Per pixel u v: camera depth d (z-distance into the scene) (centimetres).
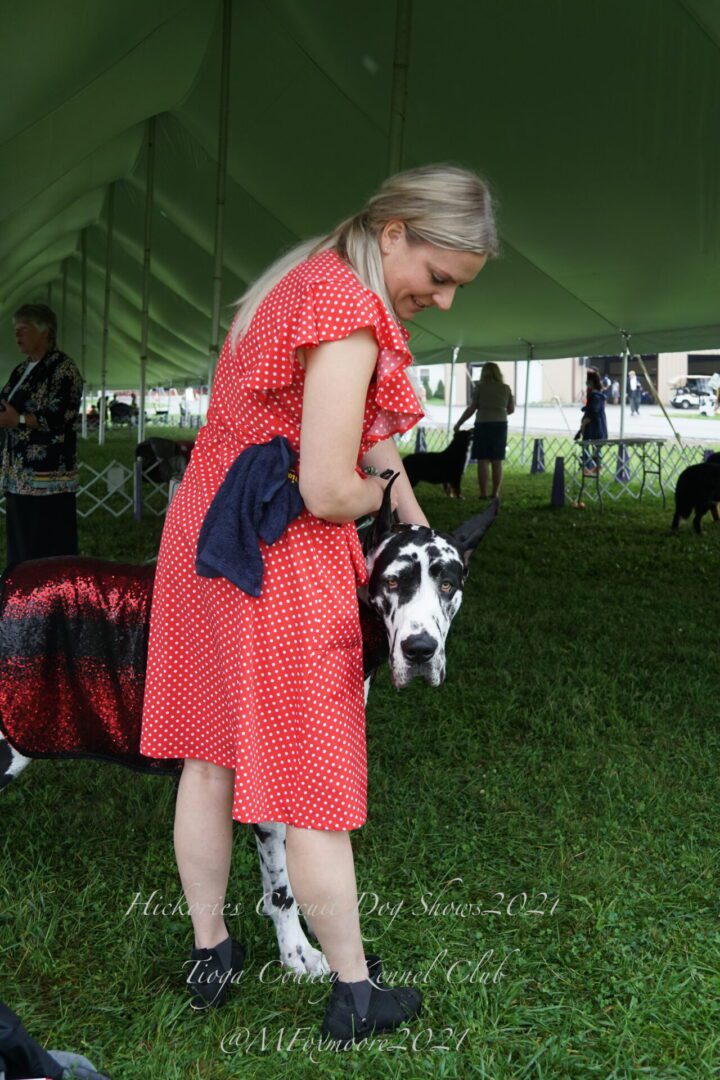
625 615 685
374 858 318
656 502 1468
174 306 2427
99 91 1080
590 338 1659
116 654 255
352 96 1062
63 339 2947
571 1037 232
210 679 229
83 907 285
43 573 261
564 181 1027
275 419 215
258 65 1136
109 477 1209
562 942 274
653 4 738
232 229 1620
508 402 1426
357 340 203
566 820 347
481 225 212
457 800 367
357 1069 220
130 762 261
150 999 246
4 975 253
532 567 881
